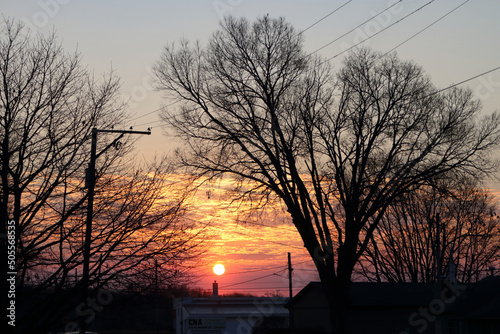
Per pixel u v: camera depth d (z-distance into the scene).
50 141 15.12
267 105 33.41
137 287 14.84
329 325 46.28
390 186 34.44
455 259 54.47
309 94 33.47
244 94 33.50
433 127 33.84
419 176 33.81
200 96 33.66
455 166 33.72
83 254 14.73
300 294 50.25
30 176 14.64
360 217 34.94
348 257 35.31
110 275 14.70
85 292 14.52
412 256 55.84
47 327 14.53
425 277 56.09
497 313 34.94
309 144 33.75
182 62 33.53
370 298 45.31
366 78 33.75
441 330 38.25
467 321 37.44
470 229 53.75
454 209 53.41
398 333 44.88
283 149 33.81
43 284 14.40
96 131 15.66
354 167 34.47
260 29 33.75
